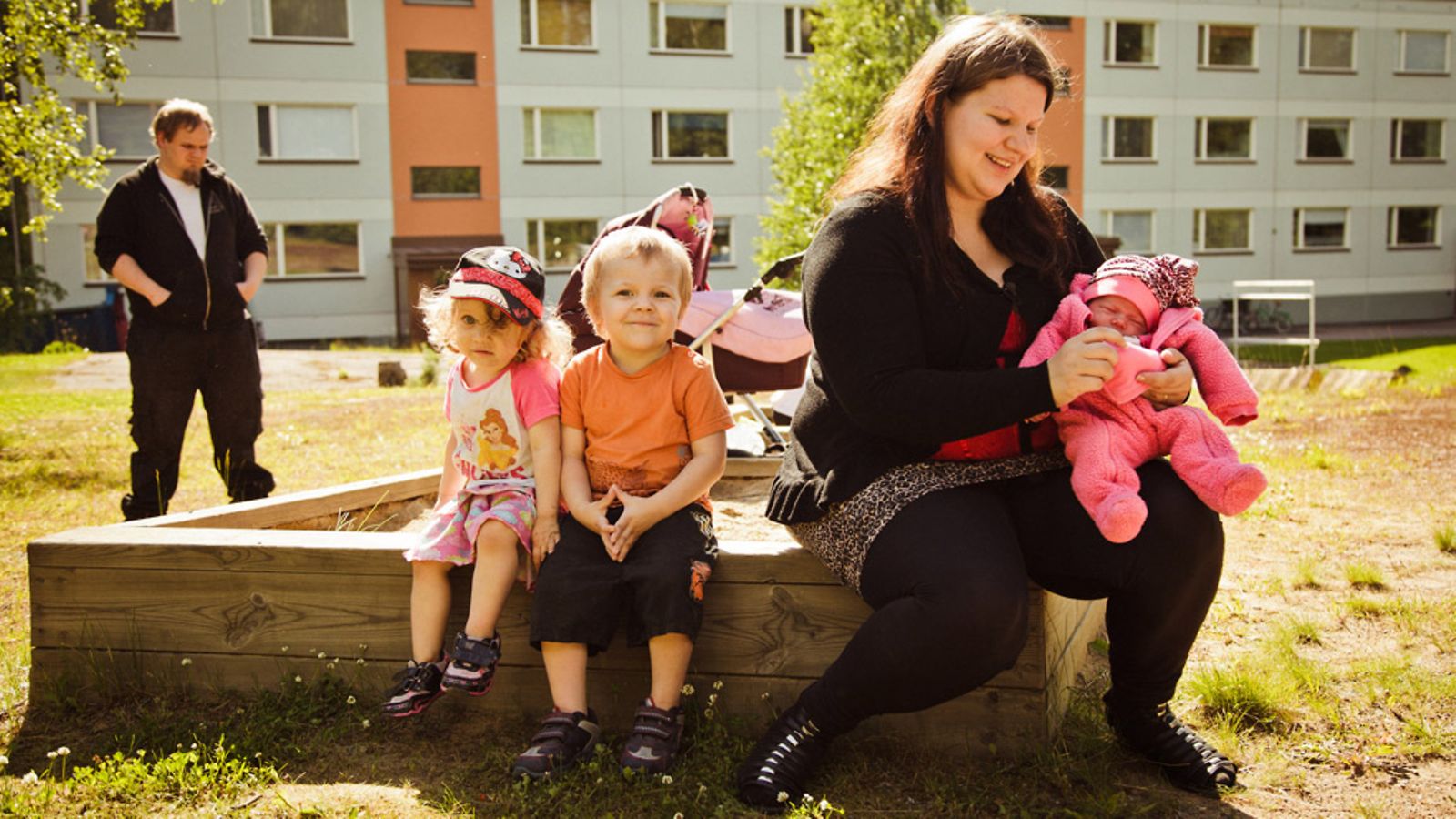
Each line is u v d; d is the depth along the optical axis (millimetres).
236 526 3443
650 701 2467
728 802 2275
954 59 2361
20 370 16000
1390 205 34406
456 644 2580
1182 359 2297
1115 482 2232
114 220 4531
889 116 2484
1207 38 32125
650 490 2615
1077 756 2484
